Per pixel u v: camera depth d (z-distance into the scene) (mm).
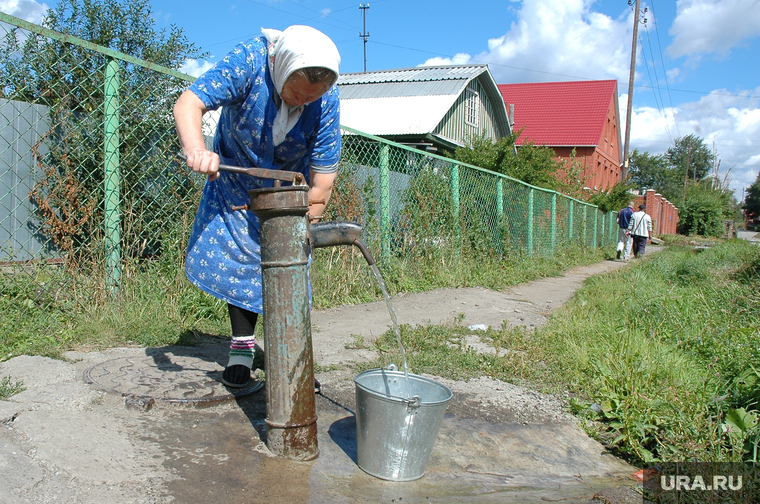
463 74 17016
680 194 64812
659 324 4598
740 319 4844
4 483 1572
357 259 5703
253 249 2402
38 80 3547
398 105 15594
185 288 3979
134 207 3932
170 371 2746
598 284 7570
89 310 3494
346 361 3312
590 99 32688
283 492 1774
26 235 3566
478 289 6930
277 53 1970
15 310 3291
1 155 3445
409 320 4738
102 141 3748
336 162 2406
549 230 12664
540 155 17172
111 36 7324
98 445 1907
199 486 1747
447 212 7441
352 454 2164
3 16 3090
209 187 2455
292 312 1944
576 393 3119
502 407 2824
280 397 1987
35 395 2260
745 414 2613
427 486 1983
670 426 2580
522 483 2129
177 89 4168
